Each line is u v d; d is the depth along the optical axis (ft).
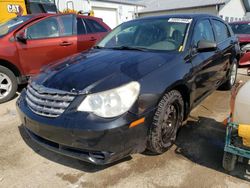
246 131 6.89
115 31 13.15
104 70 8.49
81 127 7.28
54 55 17.40
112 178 8.32
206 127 11.82
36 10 27.66
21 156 9.70
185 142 10.44
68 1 39.47
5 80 15.79
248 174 8.35
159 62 9.13
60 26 17.90
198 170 8.62
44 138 8.26
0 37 15.66
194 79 10.36
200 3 73.46
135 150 8.12
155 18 12.61
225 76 15.46
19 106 9.34
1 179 8.41
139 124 7.77
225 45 14.57
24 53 16.12
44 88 8.22
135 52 10.37
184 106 10.44
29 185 8.12
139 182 8.10
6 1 25.26
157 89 8.29
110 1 65.77
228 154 7.99
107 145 7.36
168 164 8.98
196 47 10.90
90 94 7.49
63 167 8.99
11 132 11.66
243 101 7.17
